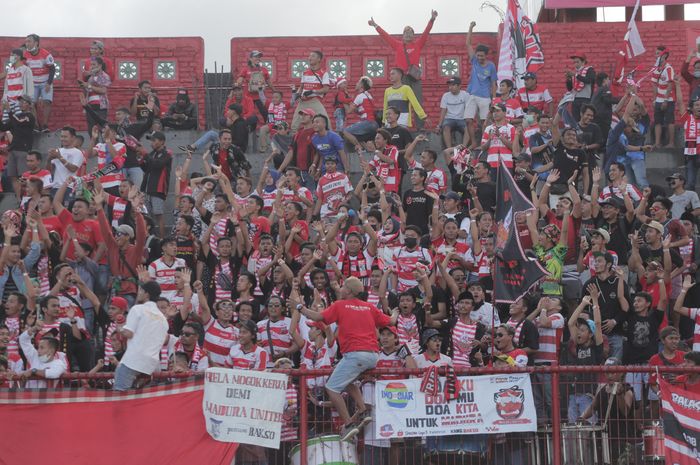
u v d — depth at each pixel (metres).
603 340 18.22
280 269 19.27
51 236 20.19
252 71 27.36
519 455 15.55
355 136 25.62
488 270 20.11
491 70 26.31
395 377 15.53
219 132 25.28
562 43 29.91
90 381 15.80
